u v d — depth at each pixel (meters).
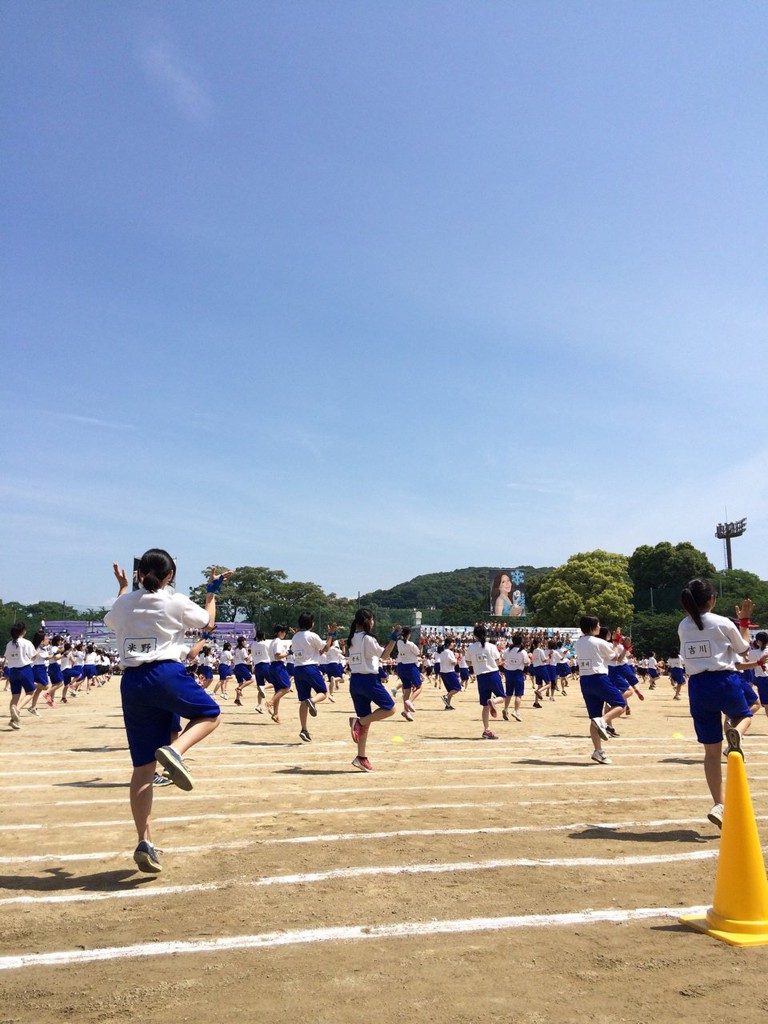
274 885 4.48
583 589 66.50
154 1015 2.86
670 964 3.33
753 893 3.74
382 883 4.52
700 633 6.26
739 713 6.12
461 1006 2.92
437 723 16.30
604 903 4.18
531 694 29.41
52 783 8.30
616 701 9.78
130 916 3.98
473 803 7.05
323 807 6.86
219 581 5.49
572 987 3.10
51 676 21.34
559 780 8.46
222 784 8.11
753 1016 2.85
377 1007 2.91
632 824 6.18
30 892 4.41
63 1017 2.86
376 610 61.88
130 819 6.40
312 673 12.22
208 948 3.53
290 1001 2.97
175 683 4.77
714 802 6.54
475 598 156.12
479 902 4.18
